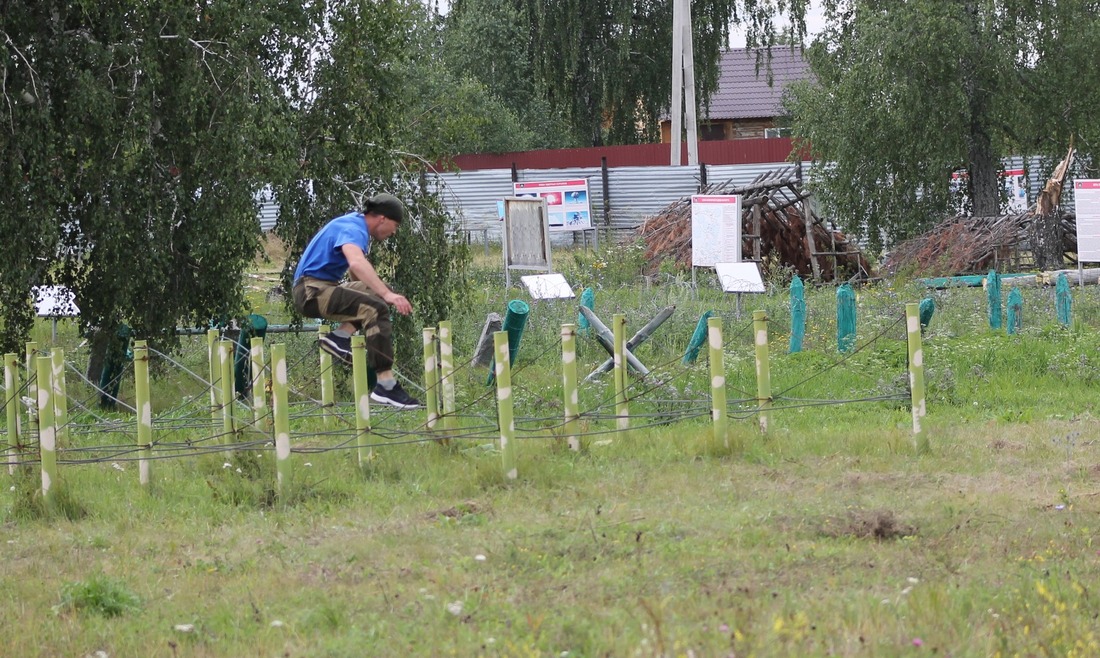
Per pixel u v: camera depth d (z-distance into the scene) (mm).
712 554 10625
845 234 49875
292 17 21469
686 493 13289
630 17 74062
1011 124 48312
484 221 65188
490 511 12734
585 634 8422
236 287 21469
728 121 91688
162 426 18000
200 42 20562
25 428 16844
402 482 14156
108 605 9586
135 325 21797
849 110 48469
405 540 11461
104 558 11352
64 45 20156
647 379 19516
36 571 10914
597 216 66750
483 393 20297
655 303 28891
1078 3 47000
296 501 13398
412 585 9992
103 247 20500
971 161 49781
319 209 22203
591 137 80062
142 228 20688
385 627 8875
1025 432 16906
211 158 20547
